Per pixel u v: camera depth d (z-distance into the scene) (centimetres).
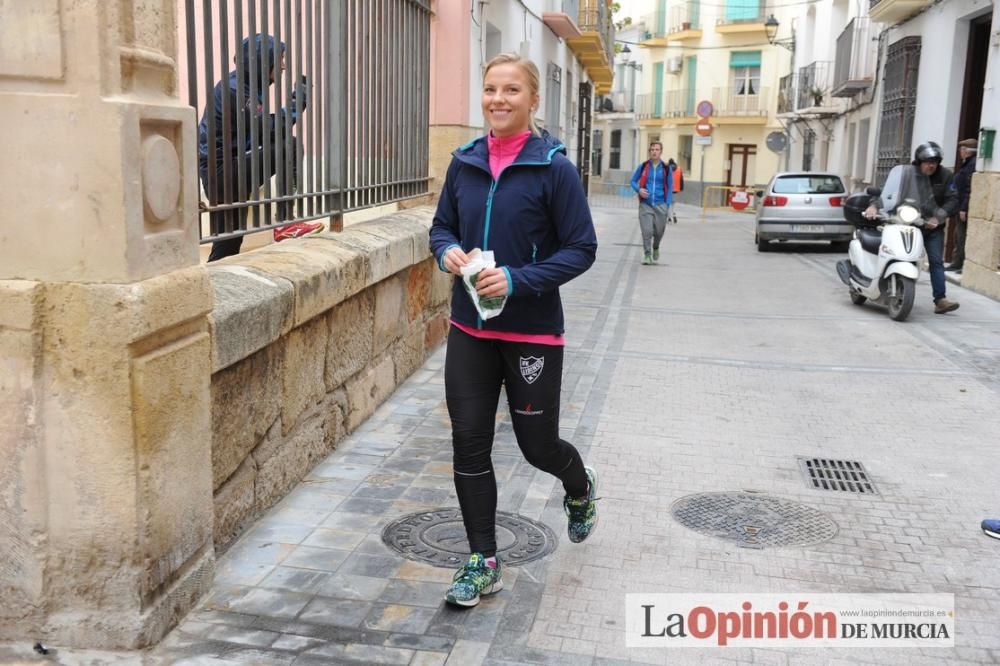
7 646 282
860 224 962
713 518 400
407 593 324
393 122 633
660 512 406
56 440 272
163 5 282
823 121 2597
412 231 591
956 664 286
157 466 283
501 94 298
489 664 280
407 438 497
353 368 500
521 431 319
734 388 623
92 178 259
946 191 892
